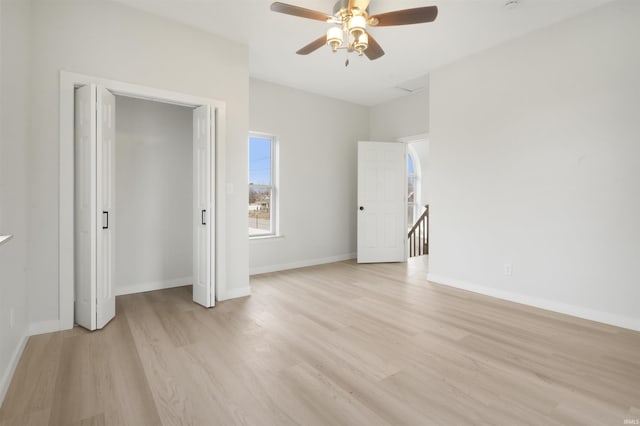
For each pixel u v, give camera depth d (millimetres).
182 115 4059
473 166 3824
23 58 2324
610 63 2795
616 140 2777
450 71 4059
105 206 2727
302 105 5191
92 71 2707
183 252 4082
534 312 3133
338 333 2623
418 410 1663
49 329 2576
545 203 3221
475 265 3826
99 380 1912
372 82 4797
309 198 5332
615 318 2799
